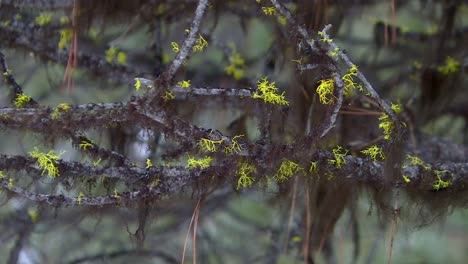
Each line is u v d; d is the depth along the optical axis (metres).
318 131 1.36
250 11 1.56
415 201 1.43
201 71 1.77
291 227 1.77
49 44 1.60
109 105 1.32
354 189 1.44
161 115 1.33
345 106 1.45
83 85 1.72
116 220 1.60
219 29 1.84
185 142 1.36
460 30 1.68
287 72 1.46
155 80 1.33
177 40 1.55
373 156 1.40
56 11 1.56
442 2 1.69
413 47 1.73
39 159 1.33
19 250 1.76
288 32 1.41
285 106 1.40
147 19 1.56
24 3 1.54
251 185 1.39
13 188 1.34
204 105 1.48
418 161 1.44
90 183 1.36
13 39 1.57
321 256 1.80
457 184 1.42
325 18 1.46
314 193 1.46
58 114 1.32
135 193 1.36
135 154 1.45
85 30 1.56
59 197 1.35
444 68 1.65
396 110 1.40
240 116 1.47
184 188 1.37
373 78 1.77
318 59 1.35
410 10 1.80
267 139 1.38
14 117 1.32
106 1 1.51
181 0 1.53
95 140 1.43
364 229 1.85
